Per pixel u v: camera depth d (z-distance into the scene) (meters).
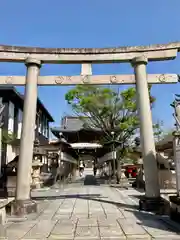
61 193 16.06
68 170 28.48
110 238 6.12
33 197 13.95
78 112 25.64
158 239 5.99
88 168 69.19
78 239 6.07
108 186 21.66
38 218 8.45
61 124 36.09
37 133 28.16
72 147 25.64
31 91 10.12
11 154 20.67
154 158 9.84
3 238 6.16
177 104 8.96
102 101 24.03
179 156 8.21
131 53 10.66
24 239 6.10
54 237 6.24
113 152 23.05
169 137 16.61
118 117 24.69
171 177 18.69
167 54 10.48
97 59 10.64
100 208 10.25
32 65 10.34
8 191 15.21
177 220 7.68
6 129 20.11
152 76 10.64
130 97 24.05
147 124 10.05
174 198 7.90
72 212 9.43
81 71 10.73
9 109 21.64
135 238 6.09
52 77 10.58
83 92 24.33
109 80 10.70
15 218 8.38
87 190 18.09
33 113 9.98
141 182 19.45
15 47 10.45
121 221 7.90
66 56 10.62
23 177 9.36
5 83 10.41
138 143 21.67
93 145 26.45
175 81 10.57
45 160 25.61
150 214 8.94
